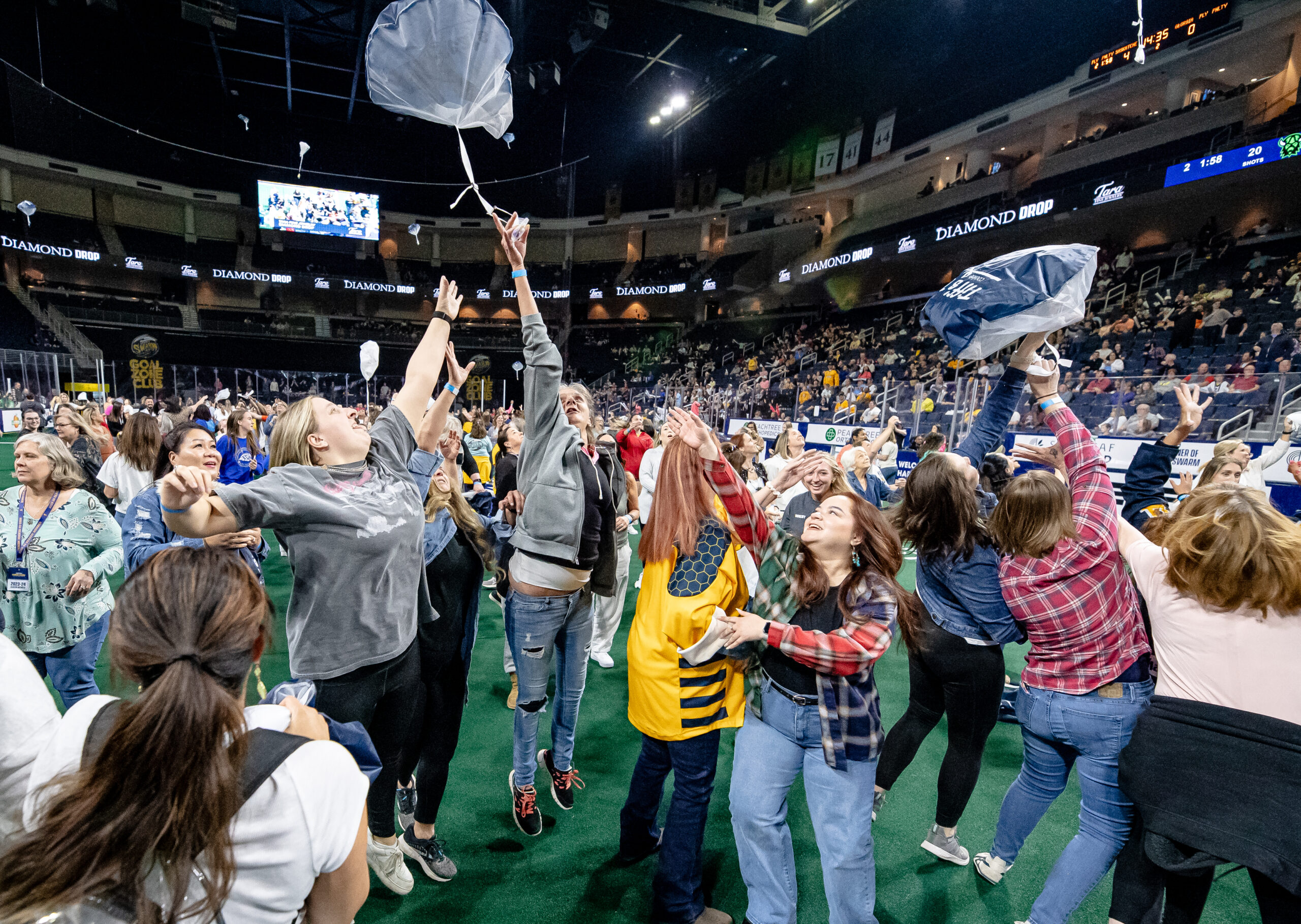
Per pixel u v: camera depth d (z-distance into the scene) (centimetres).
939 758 308
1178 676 152
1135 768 151
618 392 3056
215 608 76
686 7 1800
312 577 151
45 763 77
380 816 191
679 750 184
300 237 3253
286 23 1916
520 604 225
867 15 1820
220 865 69
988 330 182
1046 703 189
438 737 212
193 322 3080
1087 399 916
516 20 1867
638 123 2772
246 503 134
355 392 3091
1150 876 163
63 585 244
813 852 240
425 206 3359
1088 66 1644
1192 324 1237
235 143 2934
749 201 2822
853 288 2525
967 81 1988
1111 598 181
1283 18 1273
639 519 426
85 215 2838
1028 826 210
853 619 166
